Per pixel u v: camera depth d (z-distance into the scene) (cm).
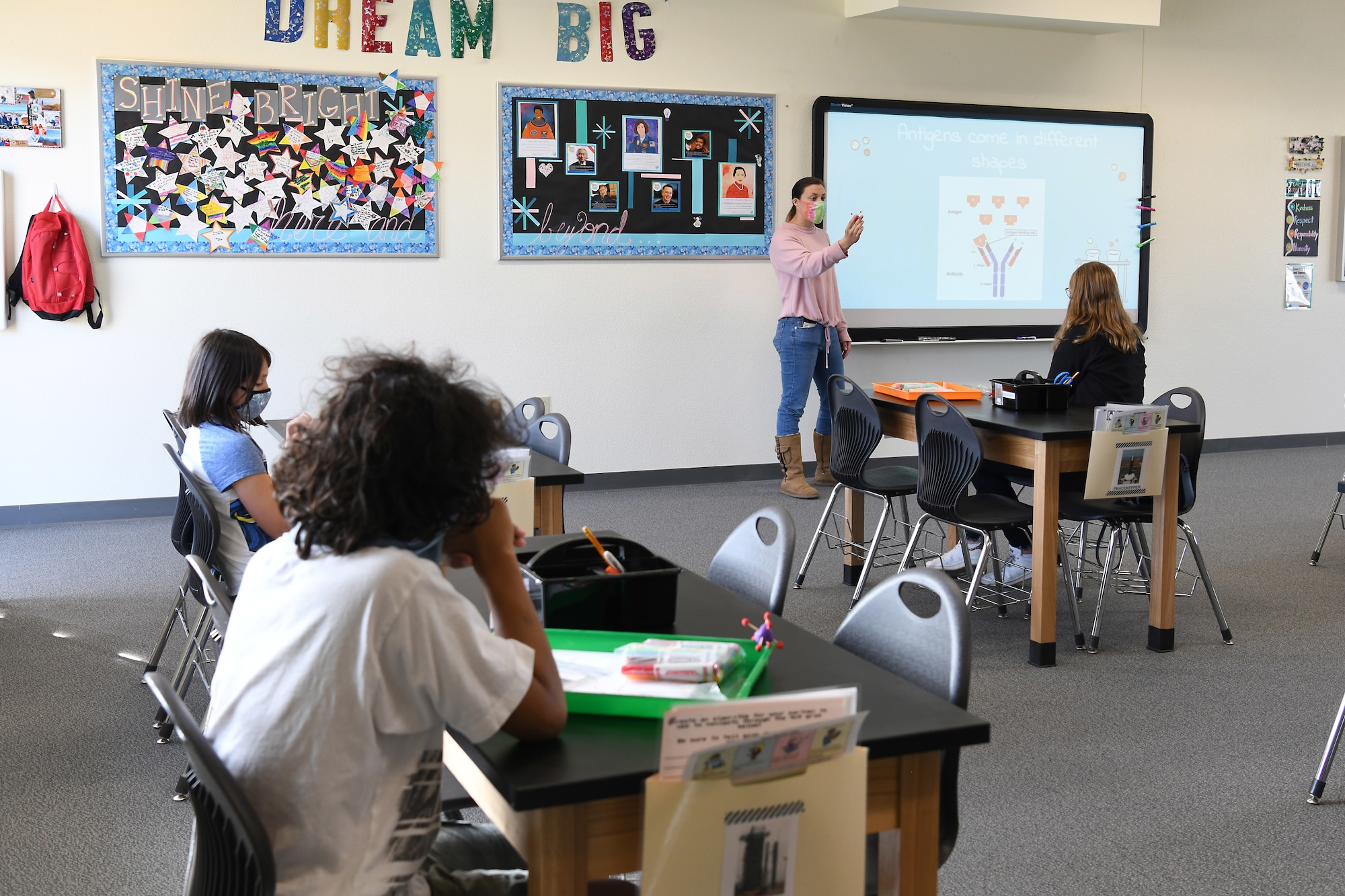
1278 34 722
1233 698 327
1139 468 348
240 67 536
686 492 619
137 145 527
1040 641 352
